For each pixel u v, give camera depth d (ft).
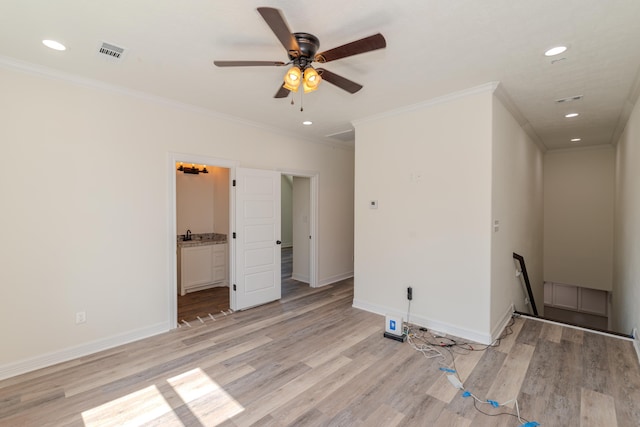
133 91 10.70
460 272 11.10
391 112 12.84
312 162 17.80
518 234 14.32
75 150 9.66
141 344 10.57
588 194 20.74
